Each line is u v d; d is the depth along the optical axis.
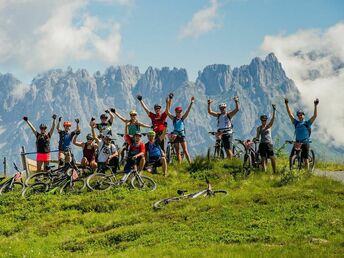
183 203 25.39
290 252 17.33
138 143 30.08
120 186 29.08
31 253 20.48
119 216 25.27
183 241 19.78
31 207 27.38
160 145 31.91
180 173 31.77
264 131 30.61
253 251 17.66
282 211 22.39
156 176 30.70
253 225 20.95
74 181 29.58
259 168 30.95
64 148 31.92
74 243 21.58
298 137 30.06
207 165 32.06
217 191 27.38
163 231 21.39
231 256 17.25
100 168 30.89
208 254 17.62
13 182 30.39
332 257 16.64
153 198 27.59
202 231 20.80
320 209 22.41
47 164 32.28
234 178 30.22
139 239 20.73
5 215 26.61
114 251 19.81
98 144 31.59
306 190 25.61
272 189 26.83
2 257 20.25
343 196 24.58
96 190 28.89
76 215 25.94
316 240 18.75
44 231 24.02
